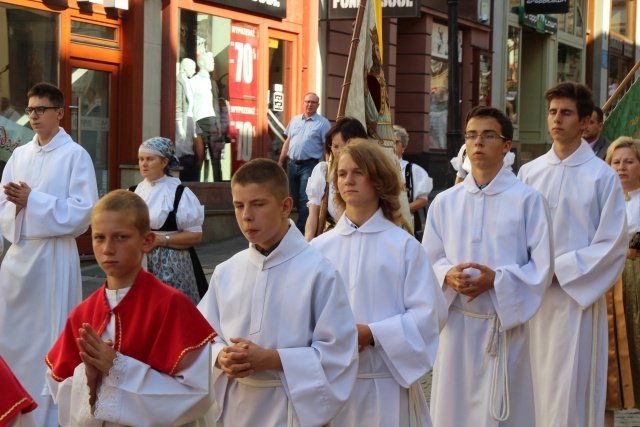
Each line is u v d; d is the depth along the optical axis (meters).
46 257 7.16
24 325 7.16
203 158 15.45
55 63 12.84
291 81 17.61
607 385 6.91
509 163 9.54
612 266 6.23
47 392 6.92
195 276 7.69
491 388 5.65
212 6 15.40
